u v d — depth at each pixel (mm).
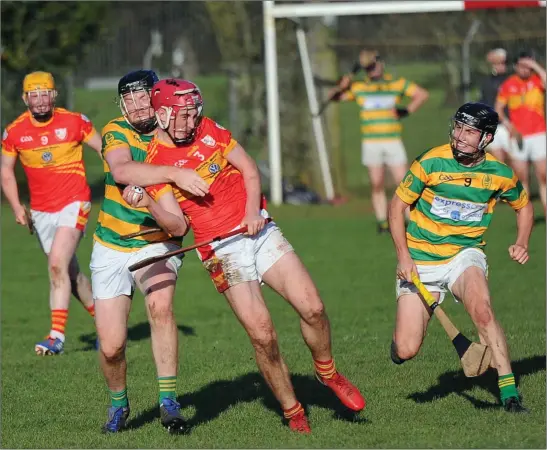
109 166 21594
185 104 20766
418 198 23312
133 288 22484
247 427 22266
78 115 31969
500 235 50750
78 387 26781
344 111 102562
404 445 20250
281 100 71438
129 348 31625
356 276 42219
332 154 71125
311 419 22812
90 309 32875
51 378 27875
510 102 52562
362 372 26875
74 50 71812
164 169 20812
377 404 23703
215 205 21500
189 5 85750
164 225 20969
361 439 20844
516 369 26484
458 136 22250
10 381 27578
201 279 44031
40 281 44594
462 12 76750
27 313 38344
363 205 66250
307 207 64812
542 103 52375
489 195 22891
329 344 21688
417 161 22906
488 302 22344
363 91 53562
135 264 21234
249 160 21766
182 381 26891
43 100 31172
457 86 79188
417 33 78062
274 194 65688
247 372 27750
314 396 24984
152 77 22125
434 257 23312
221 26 73812
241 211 21672
